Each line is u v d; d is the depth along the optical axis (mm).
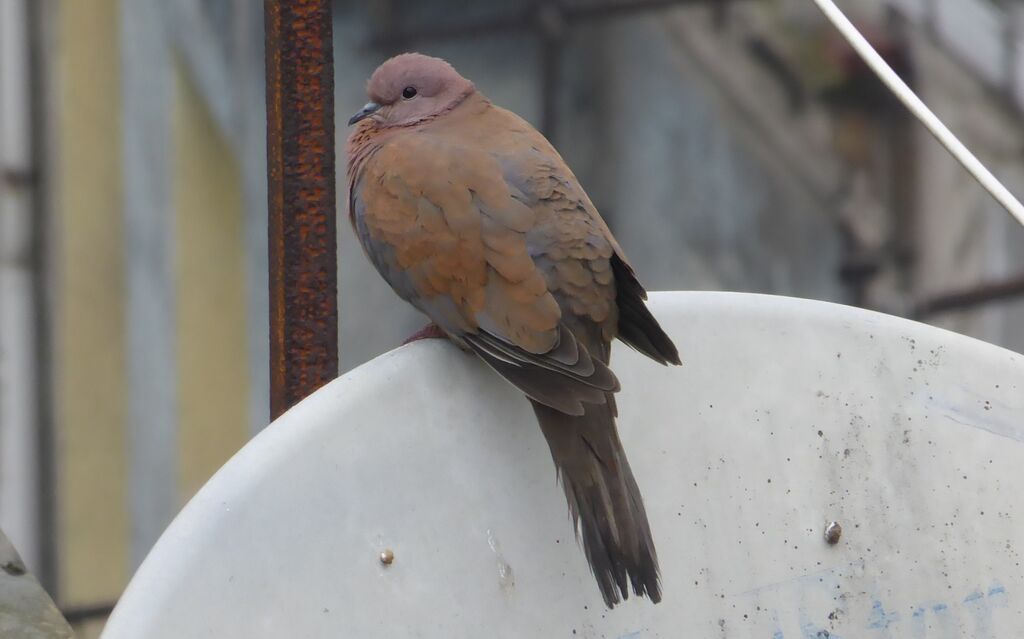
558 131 24250
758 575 6246
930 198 24250
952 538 6410
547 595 5957
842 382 6434
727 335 6398
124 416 22953
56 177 22500
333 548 5449
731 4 24219
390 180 7512
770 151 24531
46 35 22297
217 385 23328
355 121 8492
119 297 22953
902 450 6426
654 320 6254
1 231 22328
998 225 23828
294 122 7090
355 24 24062
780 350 6414
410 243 7293
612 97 24391
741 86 24469
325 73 7109
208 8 22906
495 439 6074
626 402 6391
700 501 6266
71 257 22609
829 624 6285
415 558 5664
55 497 22734
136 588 4930
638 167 24438
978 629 6391
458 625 5703
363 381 5734
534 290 6891
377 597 5527
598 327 7031
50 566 22656
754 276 24516
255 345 23438
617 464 6113
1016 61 23547
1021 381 6566
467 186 7301
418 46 24094
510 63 24297
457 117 8109
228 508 5176
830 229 24438
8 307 22406
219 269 23219
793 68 24406
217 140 23094
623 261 6996
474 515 5898
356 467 5582
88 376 22844
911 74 24016
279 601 5242
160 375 23094
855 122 24406
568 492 6012
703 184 24547
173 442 23125
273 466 5328
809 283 24516
